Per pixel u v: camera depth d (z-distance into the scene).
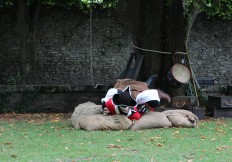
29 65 14.77
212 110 10.19
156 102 8.07
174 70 10.18
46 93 11.45
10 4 17.00
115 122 7.57
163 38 10.69
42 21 17.56
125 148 5.98
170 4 9.59
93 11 18.02
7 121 9.30
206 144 6.32
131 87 8.57
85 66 18.09
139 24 10.70
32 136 7.02
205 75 19.31
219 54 19.47
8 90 11.16
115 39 18.36
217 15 18.92
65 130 7.64
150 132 7.32
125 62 18.52
